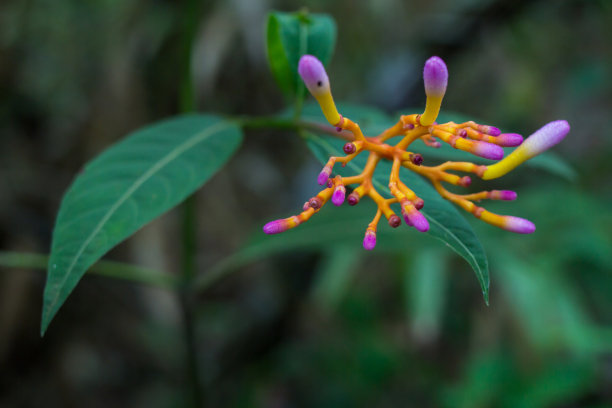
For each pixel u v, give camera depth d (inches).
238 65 122.4
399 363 129.6
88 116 111.3
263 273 130.0
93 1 113.6
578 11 152.6
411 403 123.8
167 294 111.3
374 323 138.5
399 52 129.6
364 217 77.0
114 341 123.5
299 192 133.6
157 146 54.5
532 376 101.7
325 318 142.3
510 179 147.4
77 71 115.5
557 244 105.1
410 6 136.9
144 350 125.0
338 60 139.8
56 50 115.5
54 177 115.2
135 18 111.8
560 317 98.0
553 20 150.9
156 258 110.3
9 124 115.6
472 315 133.6
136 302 122.8
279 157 139.4
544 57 157.8
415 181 45.1
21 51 115.4
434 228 41.1
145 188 50.1
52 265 43.5
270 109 129.0
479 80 159.5
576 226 106.3
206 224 128.0
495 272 111.8
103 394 121.4
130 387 124.0
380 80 127.8
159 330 124.9
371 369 127.8
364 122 61.2
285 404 127.0
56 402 116.8
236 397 127.6
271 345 127.0
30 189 113.0
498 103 157.9
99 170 50.5
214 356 129.6
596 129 179.9
